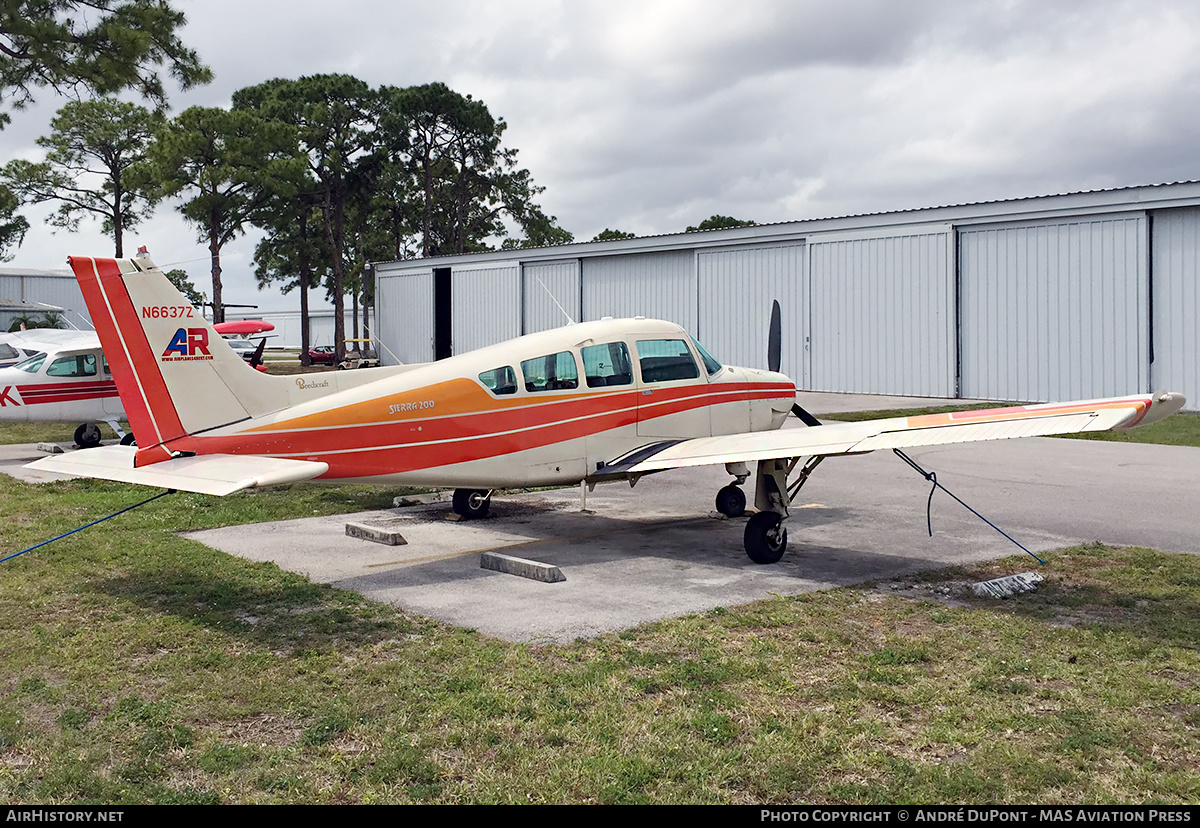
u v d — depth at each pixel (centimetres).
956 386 2202
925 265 2225
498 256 3181
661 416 854
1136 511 957
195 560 749
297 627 575
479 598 644
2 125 2089
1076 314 2003
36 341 2006
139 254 666
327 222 4731
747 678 482
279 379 726
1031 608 609
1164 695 452
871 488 1130
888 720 429
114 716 435
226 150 4003
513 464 778
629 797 358
